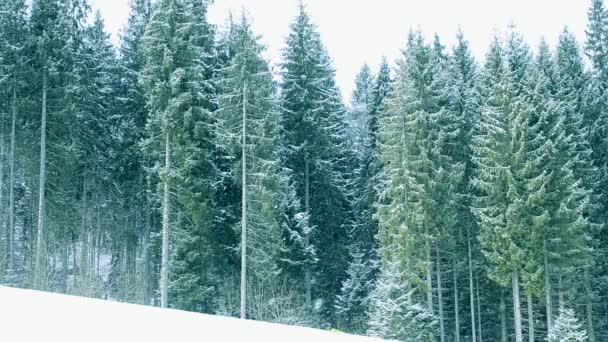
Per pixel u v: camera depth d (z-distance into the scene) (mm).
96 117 41406
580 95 41594
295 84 41719
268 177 33688
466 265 39219
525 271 33062
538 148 33812
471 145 35750
